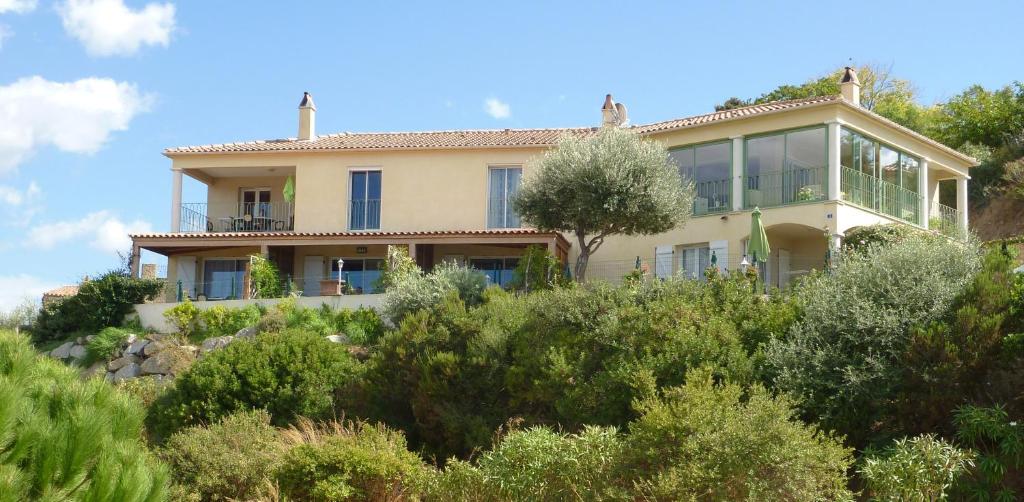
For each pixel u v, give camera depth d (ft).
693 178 98.32
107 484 34.83
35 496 34.73
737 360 53.42
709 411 41.68
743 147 95.55
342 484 51.29
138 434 41.47
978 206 130.21
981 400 50.11
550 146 101.65
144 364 86.99
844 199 90.68
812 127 91.66
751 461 39.06
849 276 58.65
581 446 44.88
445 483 48.16
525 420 58.34
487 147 106.11
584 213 85.51
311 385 67.41
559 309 62.23
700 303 61.00
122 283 96.58
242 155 111.24
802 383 51.19
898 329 52.47
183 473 54.90
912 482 42.45
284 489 52.47
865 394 50.16
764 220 93.04
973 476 46.16
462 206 106.83
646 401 44.65
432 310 73.00
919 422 49.78
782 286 95.71
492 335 63.82
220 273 112.06
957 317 51.49
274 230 114.93
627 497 40.60
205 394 67.05
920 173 102.99
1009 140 136.77
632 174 85.92
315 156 110.83
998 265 55.16
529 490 44.62
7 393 34.78
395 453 54.19
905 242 62.80
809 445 40.01
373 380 66.59
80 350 92.68
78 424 36.04
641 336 57.16
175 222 111.04
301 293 99.25
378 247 108.37
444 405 61.72
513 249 104.99
